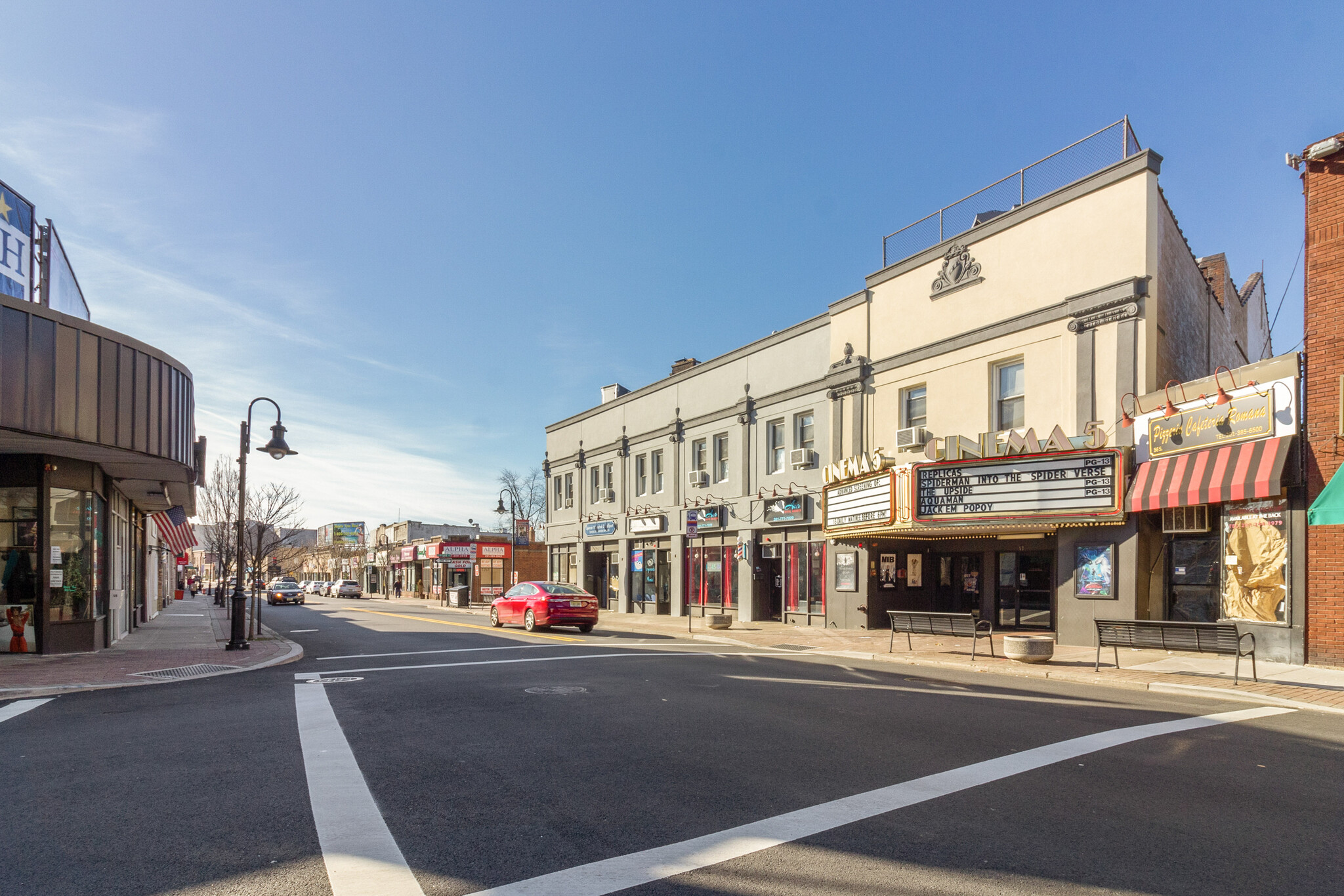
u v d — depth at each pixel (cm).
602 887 430
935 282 2112
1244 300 2827
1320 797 605
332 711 945
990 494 1748
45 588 1559
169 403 1619
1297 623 1341
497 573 5734
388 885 434
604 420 3684
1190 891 430
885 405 2234
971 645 1762
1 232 1413
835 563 2320
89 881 440
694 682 1190
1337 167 1352
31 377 1307
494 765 684
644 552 3319
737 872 452
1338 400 1312
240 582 1722
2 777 654
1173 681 1187
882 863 466
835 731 828
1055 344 1811
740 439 2775
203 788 618
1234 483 1398
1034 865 464
